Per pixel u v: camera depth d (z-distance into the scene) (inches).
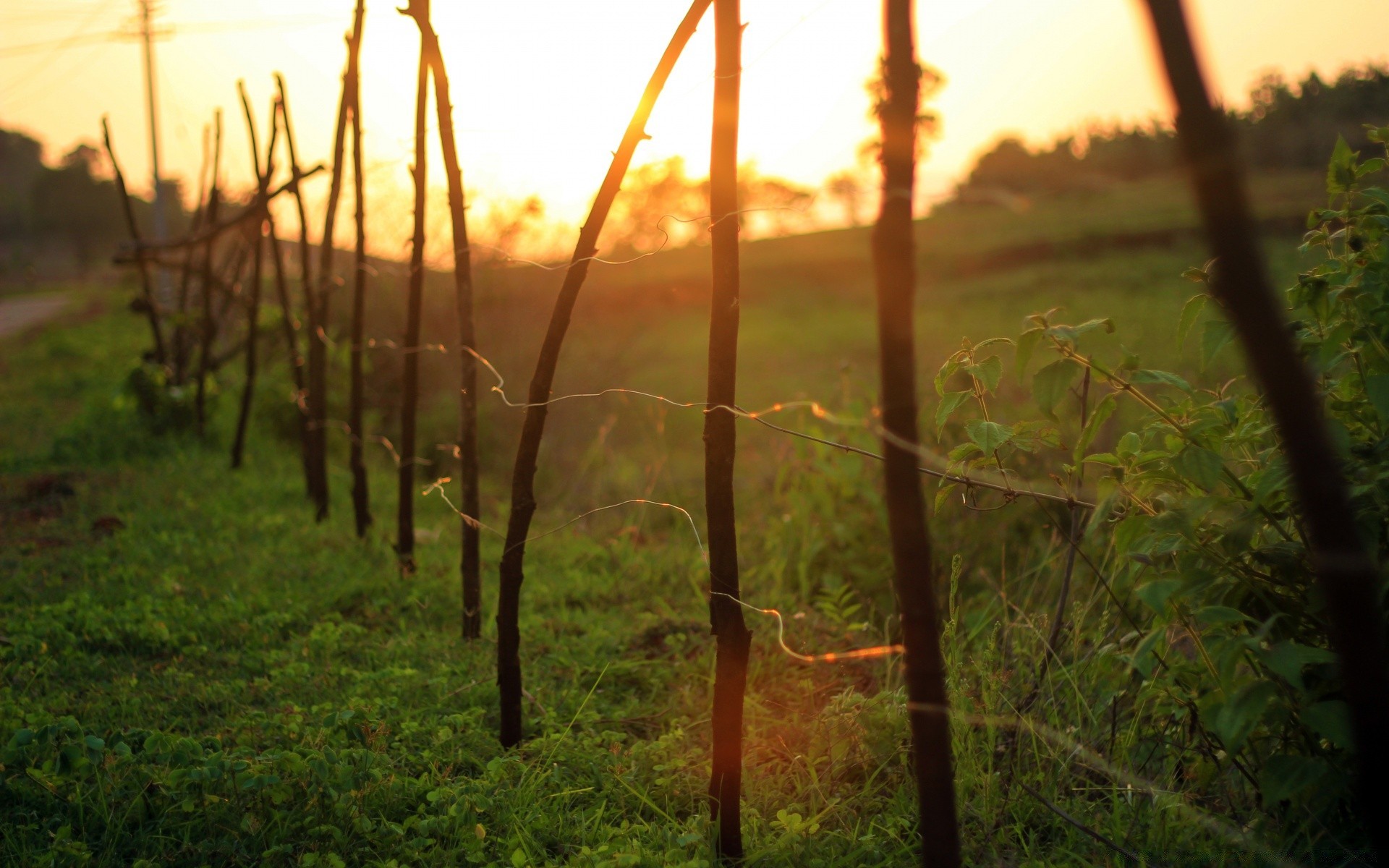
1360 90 519.8
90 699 137.9
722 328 96.8
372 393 408.2
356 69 227.0
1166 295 1101.1
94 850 98.2
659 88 108.5
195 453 343.9
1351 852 90.2
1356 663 50.1
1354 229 96.4
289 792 102.7
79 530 241.0
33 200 2655.0
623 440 406.3
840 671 149.3
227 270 403.9
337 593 194.1
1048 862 94.3
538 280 410.0
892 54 65.2
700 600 203.8
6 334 914.1
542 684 150.7
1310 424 47.3
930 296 1320.1
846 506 223.1
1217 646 84.4
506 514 284.5
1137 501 94.7
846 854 100.2
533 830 103.9
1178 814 100.0
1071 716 116.5
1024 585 178.4
